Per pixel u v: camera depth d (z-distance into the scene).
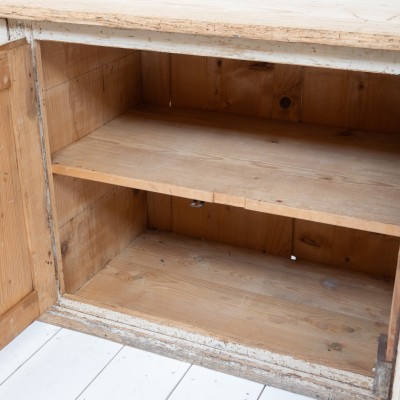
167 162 1.65
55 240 1.69
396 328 1.34
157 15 1.29
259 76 1.88
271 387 1.50
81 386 1.50
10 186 1.51
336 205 1.45
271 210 1.46
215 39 1.31
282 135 1.80
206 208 2.10
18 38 1.47
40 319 1.71
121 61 1.90
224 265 2.01
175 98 2.01
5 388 1.50
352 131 1.83
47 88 1.61
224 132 1.83
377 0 1.45
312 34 1.19
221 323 1.75
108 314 1.68
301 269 2.00
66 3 1.41
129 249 2.10
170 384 1.51
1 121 1.44
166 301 1.84
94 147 1.73
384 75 1.75
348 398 1.42
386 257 1.93
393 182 1.55
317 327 1.74
